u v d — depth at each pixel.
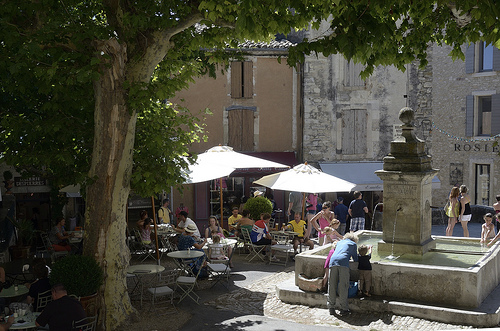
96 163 9.01
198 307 10.22
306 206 18.91
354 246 9.79
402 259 10.52
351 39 6.31
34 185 20.16
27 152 9.91
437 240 12.59
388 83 24.91
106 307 9.02
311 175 14.70
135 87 8.62
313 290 10.20
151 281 12.02
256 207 16.84
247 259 14.86
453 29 9.02
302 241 14.91
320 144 24.50
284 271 13.18
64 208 21.20
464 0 6.00
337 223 12.42
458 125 27.80
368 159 24.89
